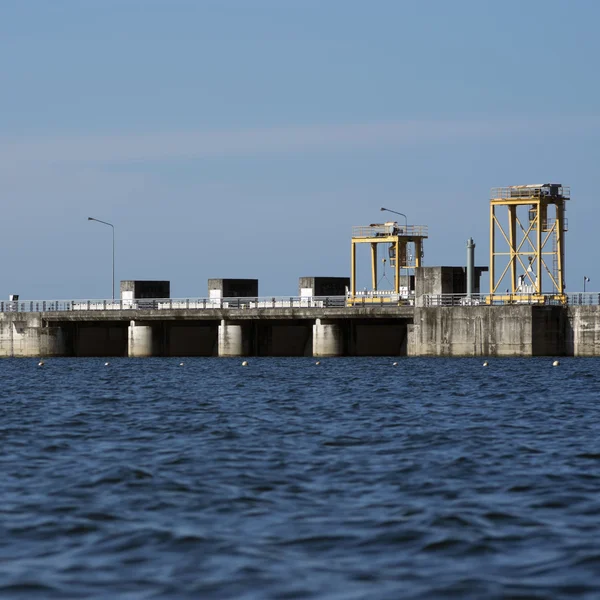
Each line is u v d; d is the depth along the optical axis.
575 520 74.62
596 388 192.12
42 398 180.88
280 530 72.31
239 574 62.19
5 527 73.50
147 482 90.06
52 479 91.81
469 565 63.88
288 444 113.69
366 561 64.88
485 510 77.69
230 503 81.06
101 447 112.69
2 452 109.00
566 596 57.84
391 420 138.00
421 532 71.12
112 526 73.81
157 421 138.50
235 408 156.75
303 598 57.97
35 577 61.75
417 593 58.66
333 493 84.75
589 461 100.06
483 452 106.69
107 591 59.25
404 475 92.81
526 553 66.19
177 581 60.94
